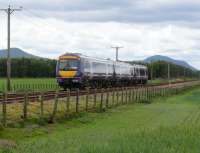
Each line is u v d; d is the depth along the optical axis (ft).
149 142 53.21
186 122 98.37
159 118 108.47
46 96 109.70
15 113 83.35
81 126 88.94
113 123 95.20
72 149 50.55
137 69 256.93
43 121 83.92
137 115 113.91
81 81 162.71
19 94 110.63
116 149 47.96
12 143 62.34
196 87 336.49
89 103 120.78
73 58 162.91
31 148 53.78
